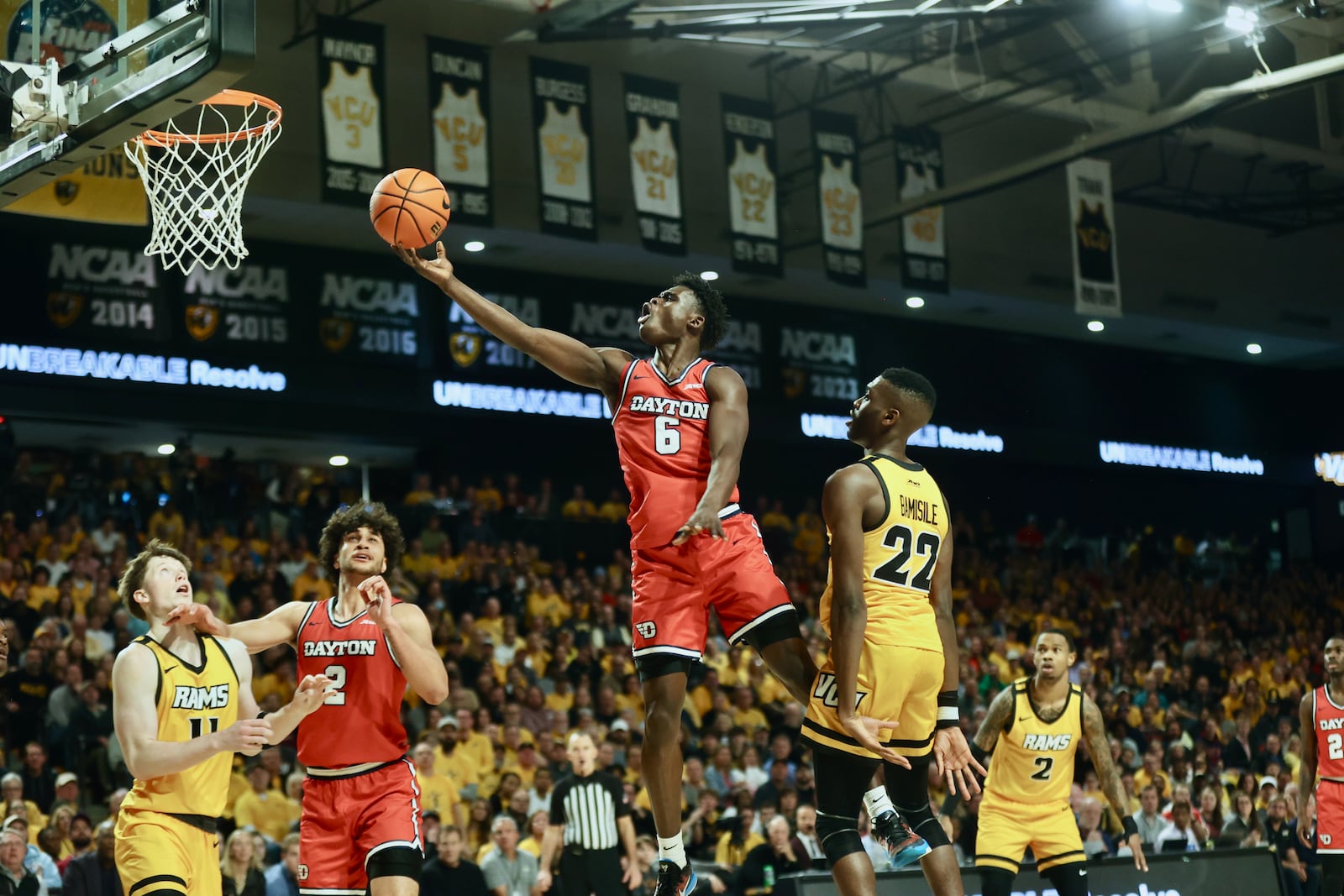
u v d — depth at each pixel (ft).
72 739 39.83
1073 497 88.99
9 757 40.27
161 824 16.66
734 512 15.34
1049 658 24.90
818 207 61.57
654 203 57.36
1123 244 79.61
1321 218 84.02
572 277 72.64
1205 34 62.85
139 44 19.95
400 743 17.70
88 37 21.15
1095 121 70.33
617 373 15.57
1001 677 60.64
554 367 15.61
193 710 17.10
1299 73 55.57
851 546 14.57
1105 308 64.69
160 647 17.08
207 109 28.27
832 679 14.88
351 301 66.03
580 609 58.70
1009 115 74.23
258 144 26.94
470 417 68.59
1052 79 63.67
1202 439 90.27
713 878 34.88
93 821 38.58
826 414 77.61
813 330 78.13
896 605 14.88
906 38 61.57
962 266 75.31
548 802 39.06
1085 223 64.69
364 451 71.61
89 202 38.34
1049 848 25.25
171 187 25.81
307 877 17.37
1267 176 81.76
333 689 17.15
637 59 66.49
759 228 60.18
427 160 61.05
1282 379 92.94
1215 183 80.74
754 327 76.28
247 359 62.90
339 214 61.46
